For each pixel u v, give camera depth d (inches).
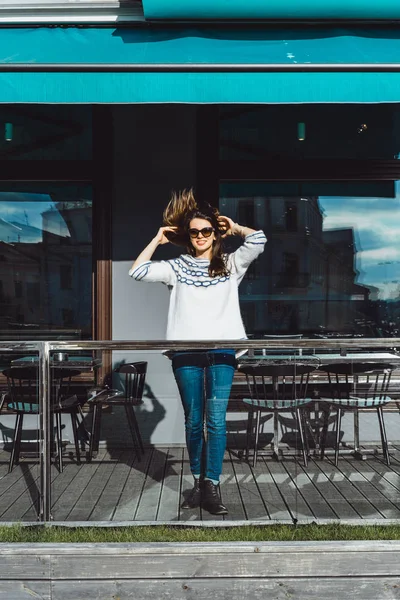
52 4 217.6
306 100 177.0
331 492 154.9
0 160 250.8
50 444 155.6
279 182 251.3
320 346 154.3
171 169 245.6
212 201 246.5
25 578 141.0
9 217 256.8
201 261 162.4
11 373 155.4
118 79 177.0
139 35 208.5
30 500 155.7
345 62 177.9
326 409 155.2
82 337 253.6
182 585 140.8
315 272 252.2
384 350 154.6
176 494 154.9
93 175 248.2
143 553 140.8
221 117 248.2
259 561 141.1
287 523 154.3
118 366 154.6
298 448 155.2
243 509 154.7
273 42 199.6
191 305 158.7
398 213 252.8
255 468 155.1
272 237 251.4
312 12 205.3
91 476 155.3
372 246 252.7
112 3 216.2
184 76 176.9
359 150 250.5
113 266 245.6
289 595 141.2
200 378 154.7
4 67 174.9
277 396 154.9
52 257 254.2
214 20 209.5
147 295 245.8
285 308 252.4
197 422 154.9
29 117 250.4
